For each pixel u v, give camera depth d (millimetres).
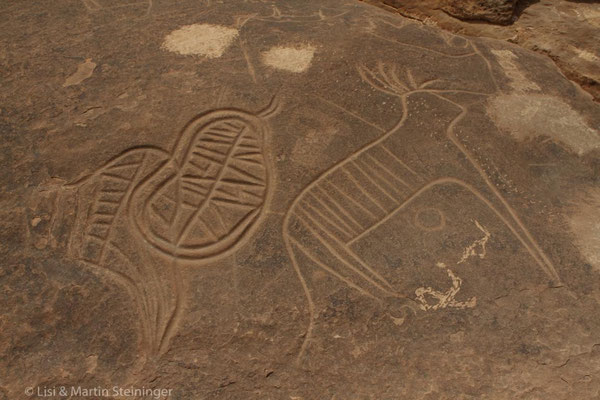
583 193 2424
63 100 2570
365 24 3207
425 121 2604
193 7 3211
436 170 2412
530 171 2480
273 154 2400
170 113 2516
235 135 2457
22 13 3094
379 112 2627
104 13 3121
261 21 3131
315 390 1860
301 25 3133
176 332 1940
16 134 2422
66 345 1892
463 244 2195
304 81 2736
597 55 3211
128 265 2057
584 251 2221
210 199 2234
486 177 2420
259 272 2072
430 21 3652
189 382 1851
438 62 2959
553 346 1978
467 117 2648
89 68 2738
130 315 1961
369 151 2449
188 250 2105
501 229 2252
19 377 1833
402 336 1968
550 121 2701
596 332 2020
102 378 1846
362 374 1895
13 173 2281
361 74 2814
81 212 2172
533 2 3502
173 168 2316
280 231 2170
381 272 2102
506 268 2146
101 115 2502
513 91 2840
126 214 2172
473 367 1923
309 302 2016
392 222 2227
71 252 2076
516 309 2053
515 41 3398
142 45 2887
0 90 2617
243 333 1947
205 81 2680
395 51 2992
